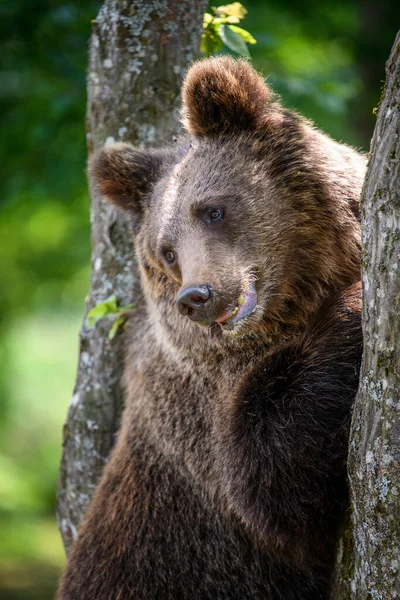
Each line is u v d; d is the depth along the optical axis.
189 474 9.59
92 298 11.29
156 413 9.84
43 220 31.61
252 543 9.46
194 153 9.20
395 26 20.41
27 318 49.09
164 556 9.69
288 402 8.43
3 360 45.50
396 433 6.50
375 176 6.51
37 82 19.02
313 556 8.74
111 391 11.19
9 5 17.22
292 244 9.02
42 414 50.25
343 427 8.19
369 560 6.89
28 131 19.75
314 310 9.14
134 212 9.88
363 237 6.74
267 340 9.14
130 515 9.91
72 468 11.52
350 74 18.97
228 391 9.18
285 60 21.92
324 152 9.19
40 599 24.08
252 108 9.11
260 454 8.48
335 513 8.38
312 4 20.77
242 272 8.62
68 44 17.91
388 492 6.57
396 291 6.41
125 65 10.74
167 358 9.72
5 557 28.64
